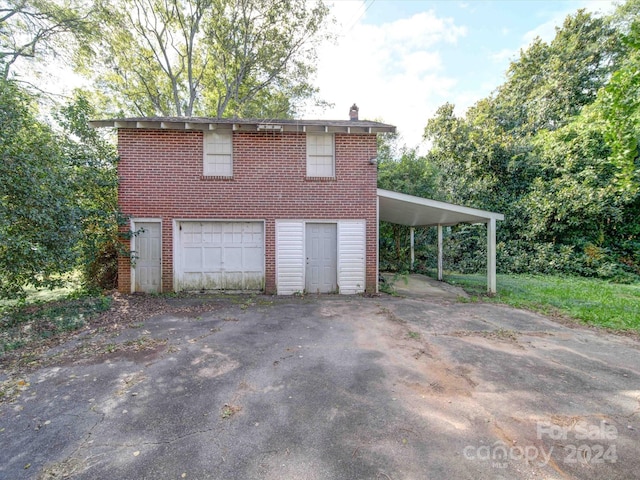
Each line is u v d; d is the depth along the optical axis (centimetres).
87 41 1650
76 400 346
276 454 260
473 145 1719
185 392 364
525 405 337
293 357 470
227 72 2092
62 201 691
